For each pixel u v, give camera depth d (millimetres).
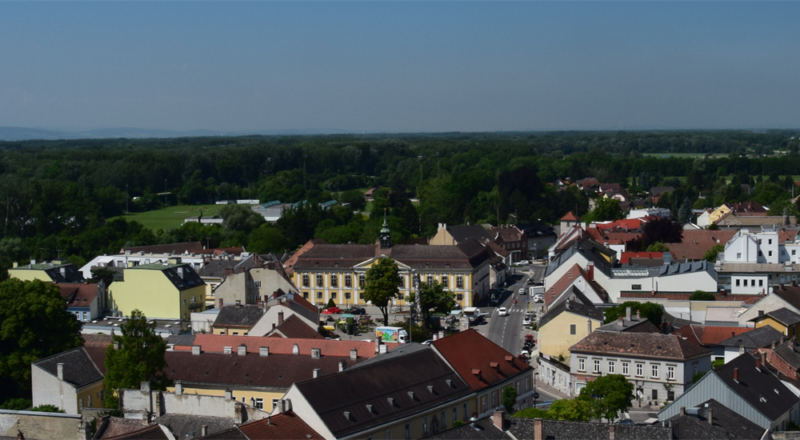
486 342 149125
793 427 127188
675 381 152250
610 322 176500
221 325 195500
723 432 106250
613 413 132500
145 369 134250
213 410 116625
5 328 160625
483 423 108438
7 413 122875
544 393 163625
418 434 123375
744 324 182500
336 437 109188
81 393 143375
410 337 196500
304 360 144750
